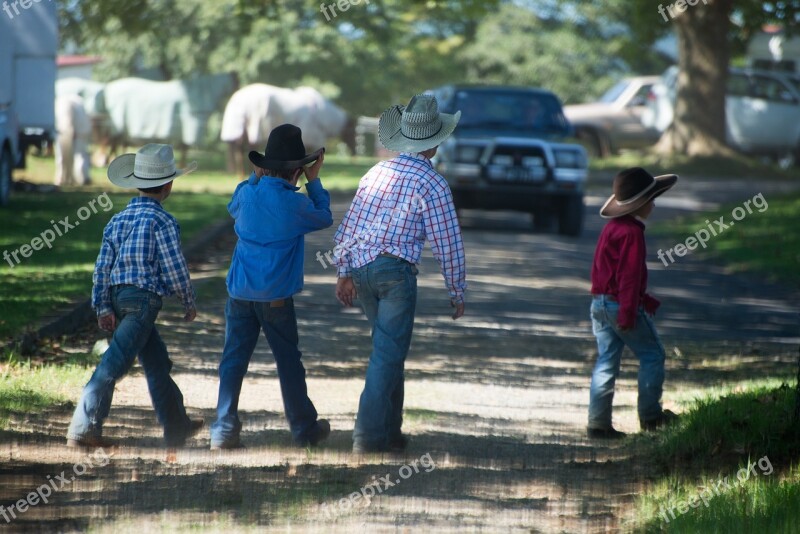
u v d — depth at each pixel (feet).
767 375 118.73
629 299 91.81
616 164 432.66
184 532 63.05
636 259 92.07
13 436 83.25
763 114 454.81
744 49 489.67
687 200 347.77
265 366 119.34
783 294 189.78
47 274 161.27
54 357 113.50
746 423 84.64
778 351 136.46
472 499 72.38
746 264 222.48
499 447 88.94
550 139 253.44
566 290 182.60
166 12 609.83
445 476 78.38
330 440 88.17
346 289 85.92
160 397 85.05
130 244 82.58
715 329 153.38
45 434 84.89
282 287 83.71
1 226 216.54
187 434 86.22
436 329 145.79
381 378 83.35
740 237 256.11
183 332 134.31
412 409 102.01
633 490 75.72
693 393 109.29
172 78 632.79
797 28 474.49
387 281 82.99
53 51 294.05
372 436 83.76
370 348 130.82
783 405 86.79
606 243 93.71
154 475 75.72
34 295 139.33
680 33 444.96
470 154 245.45
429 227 83.10
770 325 158.10
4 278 154.20
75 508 67.46
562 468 82.33
